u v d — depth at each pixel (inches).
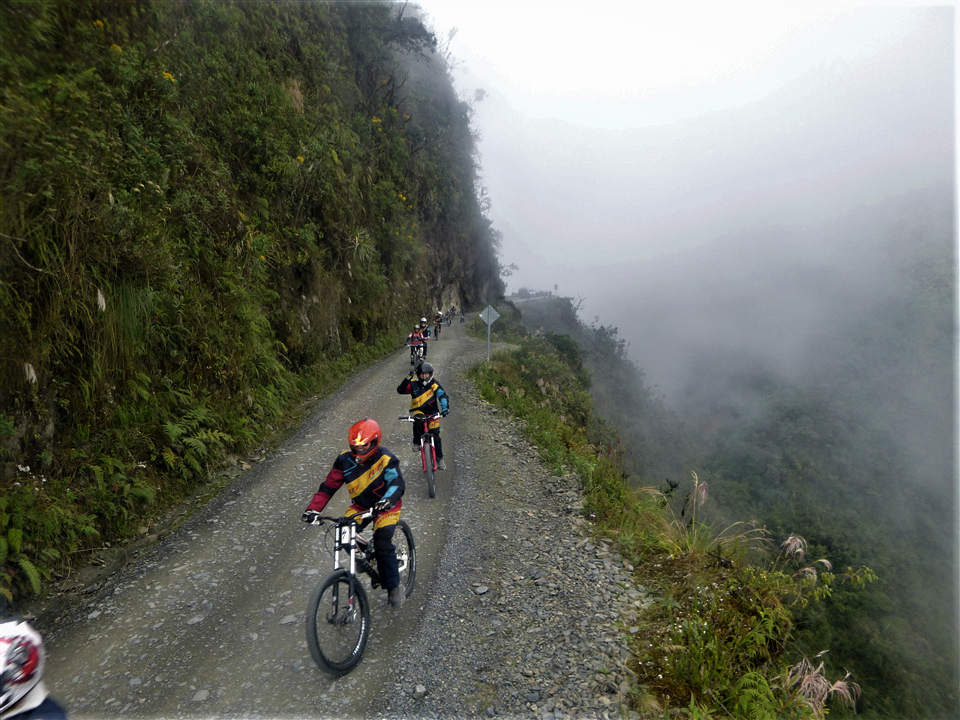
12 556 166.2
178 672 136.9
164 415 274.7
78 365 228.5
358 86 1047.0
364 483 151.2
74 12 294.4
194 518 235.5
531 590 190.2
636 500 286.7
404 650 150.2
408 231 1254.9
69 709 121.5
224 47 498.0
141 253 267.3
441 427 413.7
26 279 203.6
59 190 218.2
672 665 150.3
